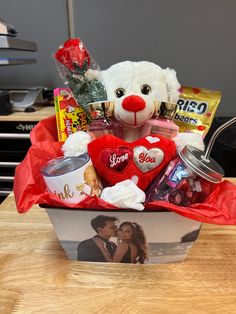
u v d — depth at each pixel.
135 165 0.44
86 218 0.41
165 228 0.41
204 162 0.42
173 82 0.52
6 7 1.42
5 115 1.14
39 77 1.50
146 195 0.45
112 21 1.40
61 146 0.50
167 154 0.44
